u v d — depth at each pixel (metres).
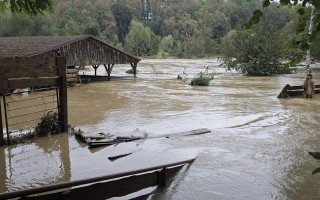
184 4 131.62
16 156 9.32
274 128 12.54
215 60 76.44
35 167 8.48
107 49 31.41
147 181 7.05
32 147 10.14
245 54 38.88
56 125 11.62
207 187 7.26
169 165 7.72
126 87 26.47
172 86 27.19
